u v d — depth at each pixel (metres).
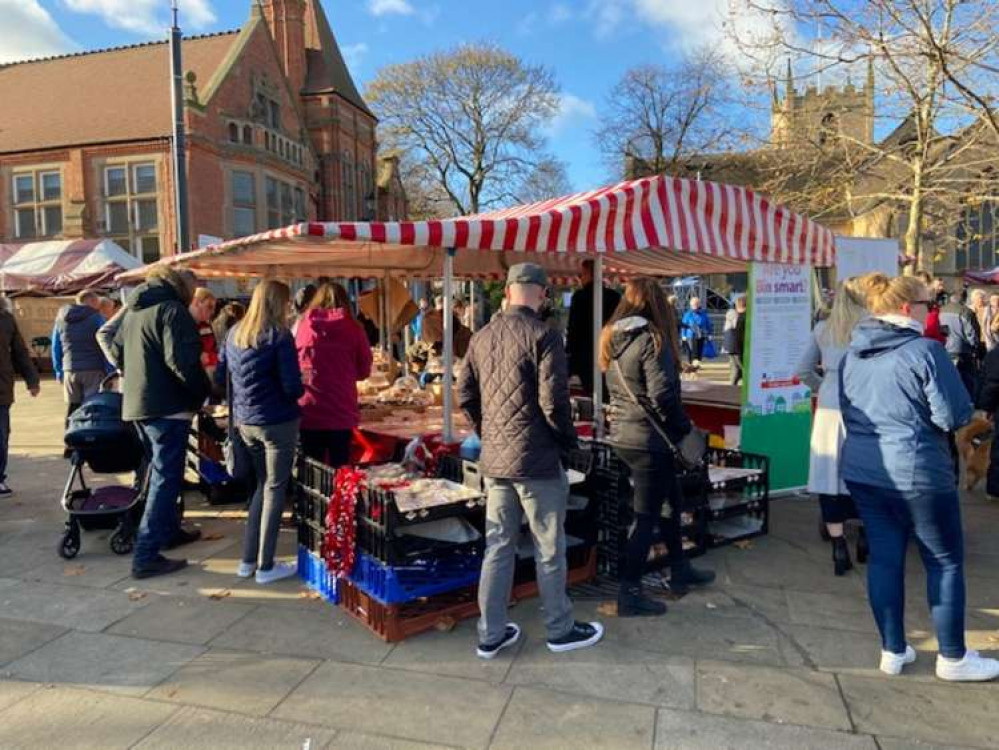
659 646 3.44
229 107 22.17
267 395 4.04
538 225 4.32
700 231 5.14
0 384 6.30
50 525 5.48
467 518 3.72
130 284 10.16
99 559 4.72
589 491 4.25
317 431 4.50
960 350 7.21
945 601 3.04
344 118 29.86
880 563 3.12
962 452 6.36
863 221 22.06
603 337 3.66
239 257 6.45
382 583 3.49
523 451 3.12
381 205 37.44
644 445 3.56
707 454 4.73
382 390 6.98
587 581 4.24
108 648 3.46
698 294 23.17
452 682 3.12
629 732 2.74
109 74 24.56
